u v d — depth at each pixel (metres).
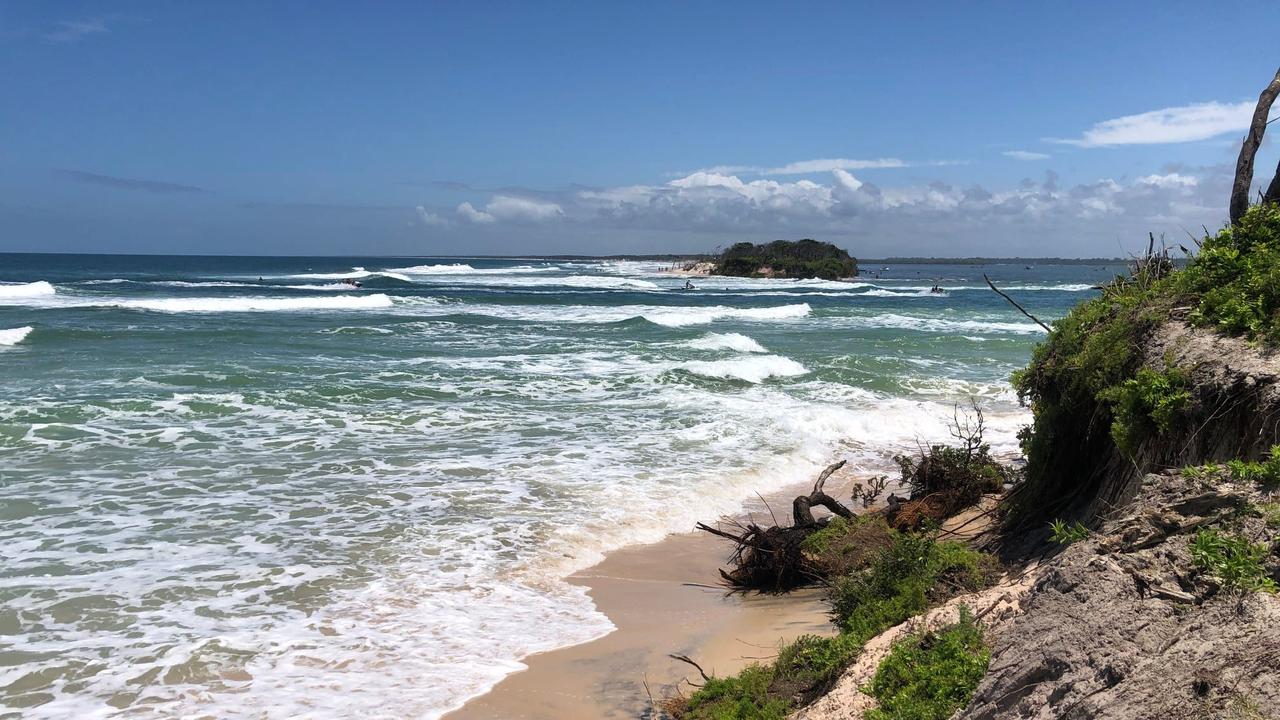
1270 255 5.61
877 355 26.17
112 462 11.69
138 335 26.48
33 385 17.11
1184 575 3.23
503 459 12.50
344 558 8.44
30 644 6.41
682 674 6.40
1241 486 3.69
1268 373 4.43
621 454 13.08
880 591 6.56
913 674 4.60
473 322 35.56
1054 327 7.65
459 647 6.72
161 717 5.50
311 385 17.84
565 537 9.39
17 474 10.98
